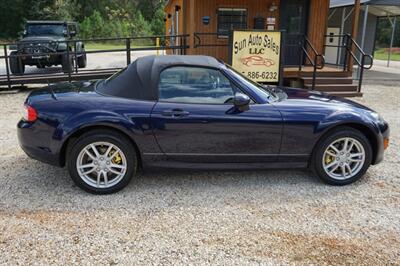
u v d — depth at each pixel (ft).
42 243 9.70
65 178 13.85
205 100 12.71
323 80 32.99
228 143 12.75
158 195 12.63
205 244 9.80
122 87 12.78
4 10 138.82
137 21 151.53
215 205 12.00
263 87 14.56
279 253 9.49
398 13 58.49
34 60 38.60
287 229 10.63
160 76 12.74
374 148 13.94
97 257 9.17
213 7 37.78
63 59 38.63
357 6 33.91
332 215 11.51
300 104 13.34
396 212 11.78
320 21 39.11
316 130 13.03
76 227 10.50
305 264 9.09
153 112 12.32
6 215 11.07
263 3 38.29
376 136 13.64
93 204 11.88
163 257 9.22
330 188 13.50
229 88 12.97
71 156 12.29
